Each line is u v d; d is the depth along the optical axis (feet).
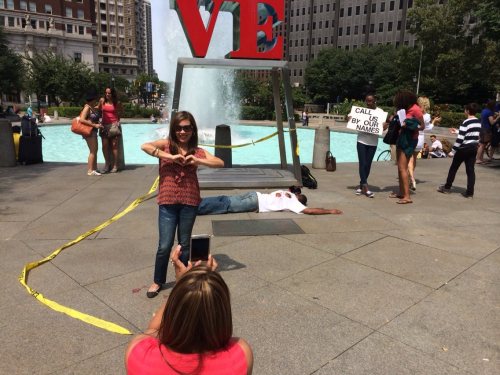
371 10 268.41
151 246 16.21
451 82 144.97
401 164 23.36
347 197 24.89
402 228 18.84
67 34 284.20
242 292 12.48
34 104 214.90
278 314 11.24
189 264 7.61
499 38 97.25
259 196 21.16
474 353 9.62
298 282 13.20
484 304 11.88
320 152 34.76
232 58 25.99
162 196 11.72
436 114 100.32
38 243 16.46
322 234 17.87
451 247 16.44
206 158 11.50
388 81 222.48
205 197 21.89
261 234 17.75
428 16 144.97
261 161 52.06
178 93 25.99
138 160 50.44
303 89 269.64
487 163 39.11
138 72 509.35
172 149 11.49
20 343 9.82
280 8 25.91
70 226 18.63
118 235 17.46
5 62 154.61
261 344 9.87
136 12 523.29
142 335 4.91
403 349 9.75
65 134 83.20
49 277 13.39
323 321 10.91
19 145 34.24
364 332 10.43
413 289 12.78
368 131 24.26
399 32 255.50
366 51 241.35
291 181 26.37
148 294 12.09
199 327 4.23
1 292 12.30
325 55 251.80
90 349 9.64
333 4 289.33
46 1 271.08
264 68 28.07
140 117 147.54
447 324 10.82
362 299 12.12
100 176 29.99
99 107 31.17
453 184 29.45
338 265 14.57
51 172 31.37
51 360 9.22
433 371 8.98
